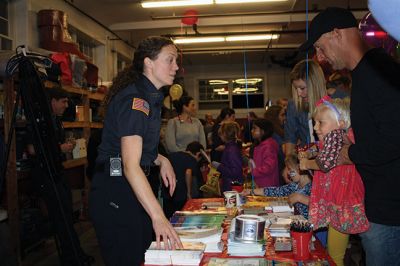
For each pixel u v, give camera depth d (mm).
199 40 9625
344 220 1740
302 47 1708
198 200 2807
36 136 3084
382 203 1497
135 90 1691
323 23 1584
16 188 3551
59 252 3395
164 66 1753
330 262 1451
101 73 8734
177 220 1979
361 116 1502
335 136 1654
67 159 4844
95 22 8117
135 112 1587
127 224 1711
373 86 1411
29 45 5500
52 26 5469
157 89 1789
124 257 1733
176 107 5098
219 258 1509
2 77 3422
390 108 1354
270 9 8117
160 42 1756
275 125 4355
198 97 13875
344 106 1796
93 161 3973
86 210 5516
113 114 1703
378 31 2799
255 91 13625
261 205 2443
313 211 1840
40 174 3316
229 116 5777
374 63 1438
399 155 1376
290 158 2447
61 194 3311
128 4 7602
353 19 1565
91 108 6094
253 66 13539
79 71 5223
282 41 10688
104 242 1751
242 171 3867
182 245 1526
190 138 4984
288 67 12508
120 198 1708
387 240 1517
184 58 12539
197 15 8156
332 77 3074
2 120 3633
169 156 4117
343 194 1760
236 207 2408
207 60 13008
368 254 1617
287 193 2744
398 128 1334
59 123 3842
